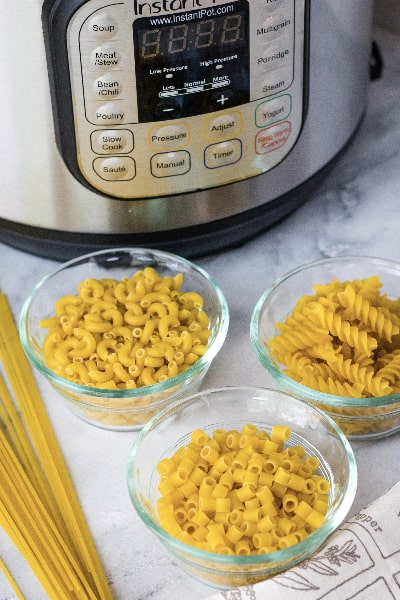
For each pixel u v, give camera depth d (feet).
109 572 2.35
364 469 2.55
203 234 2.97
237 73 2.62
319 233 3.24
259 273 3.11
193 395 2.59
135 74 2.54
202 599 2.23
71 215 2.88
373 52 3.72
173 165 2.73
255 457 2.41
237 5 2.50
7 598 2.31
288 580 2.14
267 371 2.70
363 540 2.22
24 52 2.52
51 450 2.63
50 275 2.92
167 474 2.43
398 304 2.77
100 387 2.61
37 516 2.42
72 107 2.61
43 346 2.81
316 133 2.97
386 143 3.57
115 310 2.77
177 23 2.48
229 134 2.73
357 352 2.61
